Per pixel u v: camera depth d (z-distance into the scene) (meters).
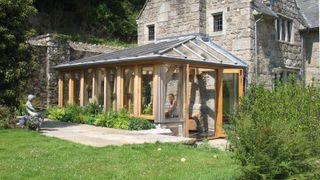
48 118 16.92
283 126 6.19
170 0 19.50
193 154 8.63
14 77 12.58
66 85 18.95
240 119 6.78
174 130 13.58
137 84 14.05
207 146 10.56
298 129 7.12
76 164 7.41
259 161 5.94
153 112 13.34
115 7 32.59
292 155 5.94
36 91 18.88
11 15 12.64
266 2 17.97
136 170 7.10
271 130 6.02
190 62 13.88
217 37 17.83
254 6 17.02
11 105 13.04
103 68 15.80
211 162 7.89
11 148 8.75
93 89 16.36
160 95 13.18
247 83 16.52
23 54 12.99
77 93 17.77
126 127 13.08
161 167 7.38
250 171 6.00
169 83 13.52
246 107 8.84
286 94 8.58
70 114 15.80
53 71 19.41
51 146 9.06
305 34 19.86
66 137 10.66
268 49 17.67
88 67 16.55
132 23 32.75
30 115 12.20
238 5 17.12
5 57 12.52
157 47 14.88
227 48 17.45
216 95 15.26
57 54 19.58
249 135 6.09
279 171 5.91
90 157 8.01
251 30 16.80
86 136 10.97
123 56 14.74
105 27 31.84
